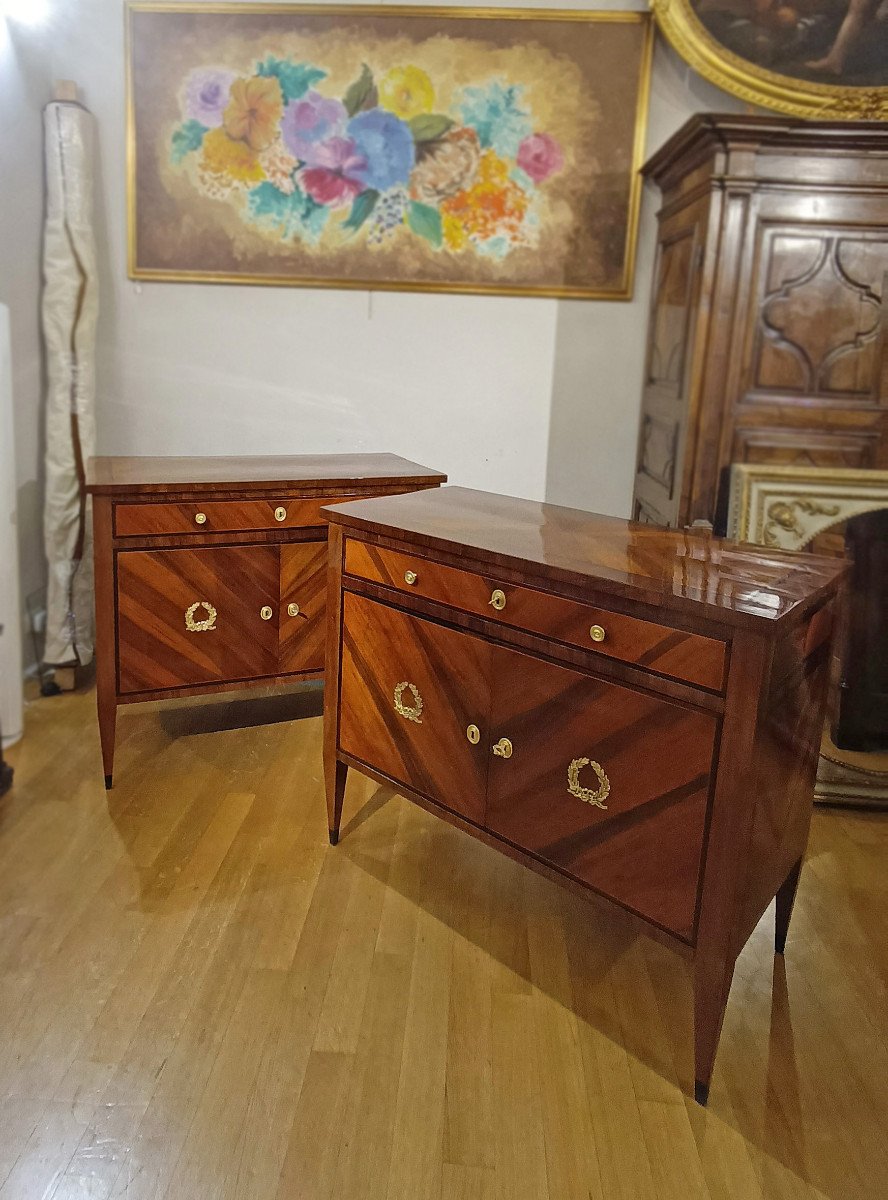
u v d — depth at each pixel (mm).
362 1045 1752
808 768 1897
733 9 3037
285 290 3510
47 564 3299
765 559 1909
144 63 3338
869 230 2703
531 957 2031
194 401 3602
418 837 2477
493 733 1943
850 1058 1785
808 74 3072
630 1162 1534
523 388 3570
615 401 3572
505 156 3385
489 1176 1493
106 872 2250
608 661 1713
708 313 2764
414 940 2061
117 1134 1535
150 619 2604
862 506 2766
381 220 3441
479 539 1967
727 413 2816
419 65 3332
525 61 3316
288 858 2350
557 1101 1650
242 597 2703
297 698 3365
